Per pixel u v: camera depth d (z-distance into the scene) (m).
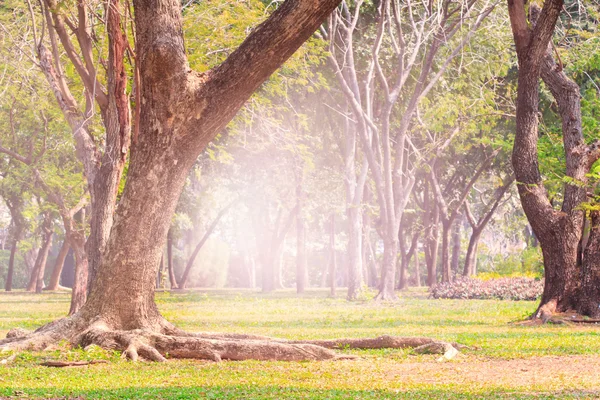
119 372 11.94
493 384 10.40
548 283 22.72
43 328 15.25
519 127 22.38
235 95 14.62
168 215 14.96
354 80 35.22
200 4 23.80
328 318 25.11
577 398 8.98
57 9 20.19
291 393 9.52
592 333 18.73
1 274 79.31
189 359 14.00
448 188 54.78
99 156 22.91
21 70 25.89
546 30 21.42
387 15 34.34
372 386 10.28
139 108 14.81
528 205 22.50
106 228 20.58
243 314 27.94
